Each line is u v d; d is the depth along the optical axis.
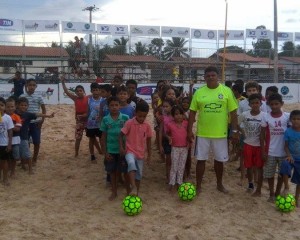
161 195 7.12
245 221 6.12
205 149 7.02
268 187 7.66
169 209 6.49
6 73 22.39
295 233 5.76
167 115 7.42
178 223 5.98
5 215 6.20
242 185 7.75
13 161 8.05
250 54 27.02
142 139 6.72
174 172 7.23
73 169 8.68
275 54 24.88
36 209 6.49
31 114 8.27
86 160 9.38
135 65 24.33
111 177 6.94
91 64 23.70
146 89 22.86
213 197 7.07
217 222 6.05
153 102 9.55
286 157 6.65
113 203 6.77
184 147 7.22
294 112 6.40
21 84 16.70
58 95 21.50
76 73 22.91
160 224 5.94
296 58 28.11
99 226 5.83
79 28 22.91
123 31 23.80
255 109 6.89
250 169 7.25
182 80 23.73
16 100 8.28
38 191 7.36
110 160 6.84
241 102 8.26
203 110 6.91
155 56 24.44
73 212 6.38
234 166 9.02
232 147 9.34
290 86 25.09
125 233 5.62
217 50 25.17
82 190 7.41
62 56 23.66
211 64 25.08
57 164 9.06
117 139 6.84
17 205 6.65
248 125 6.93
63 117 16.38
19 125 7.80
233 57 26.27
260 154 6.93
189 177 8.05
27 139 8.25
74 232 5.63
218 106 6.86
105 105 8.16
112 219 6.10
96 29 23.31
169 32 24.38
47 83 22.11
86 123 9.27
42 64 25.39
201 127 6.99
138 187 6.81
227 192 7.27
